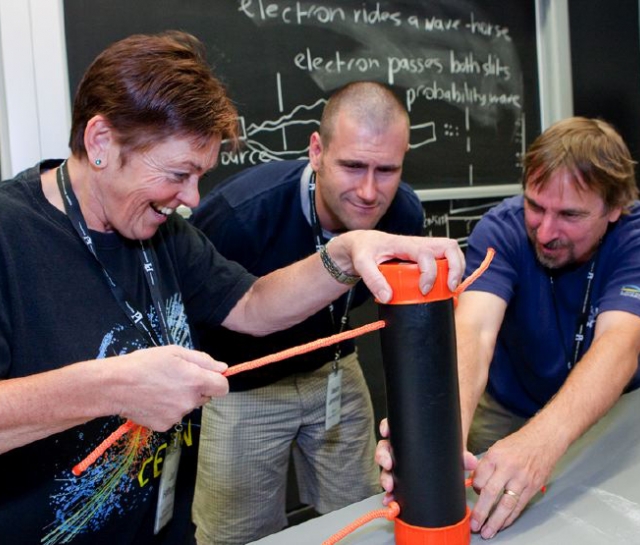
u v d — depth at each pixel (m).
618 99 2.64
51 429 0.72
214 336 1.45
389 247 0.76
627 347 1.07
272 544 0.81
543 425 0.91
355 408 1.66
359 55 2.00
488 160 2.34
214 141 0.85
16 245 0.82
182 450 1.03
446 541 0.73
